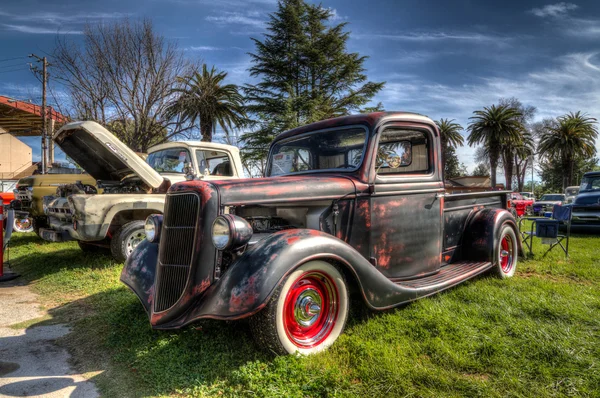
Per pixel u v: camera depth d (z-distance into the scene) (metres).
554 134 44.94
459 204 4.50
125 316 3.68
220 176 7.18
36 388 2.52
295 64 29.89
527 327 3.05
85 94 17.39
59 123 19.48
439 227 3.94
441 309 3.45
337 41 30.06
